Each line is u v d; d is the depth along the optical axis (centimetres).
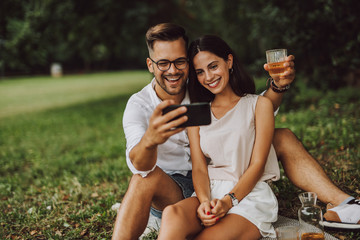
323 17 614
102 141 715
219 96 262
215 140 252
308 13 630
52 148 697
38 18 1073
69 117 1071
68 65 3953
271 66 253
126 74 3412
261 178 257
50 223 333
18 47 1056
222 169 255
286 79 254
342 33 611
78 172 503
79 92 1944
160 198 253
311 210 237
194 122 201
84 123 947
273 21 696
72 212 359
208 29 1498
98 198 392
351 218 245
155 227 289
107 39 1334
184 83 258
